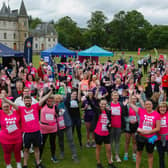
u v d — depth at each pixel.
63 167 5.34
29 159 5.72
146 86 9.08
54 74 13.64
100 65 12.21
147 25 97.62
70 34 103.31
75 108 6.13
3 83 7.65
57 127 5.55
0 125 5.27
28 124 4.88
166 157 5.88
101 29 93.56
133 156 5.72
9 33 83.75
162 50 86.94
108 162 5.29
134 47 94.06
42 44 93.75
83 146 6.52
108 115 5.09
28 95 5.38
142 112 4.81
